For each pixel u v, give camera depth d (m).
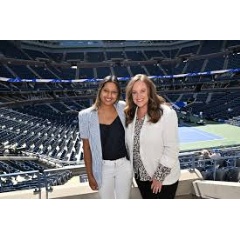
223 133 17.27
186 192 3.27
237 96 24.08
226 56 28.17
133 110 2.27
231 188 3.03
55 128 17.44
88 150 2.48
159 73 30.92
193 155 3.63
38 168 9.70
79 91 26.08
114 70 30.92
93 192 3.11
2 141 13.45
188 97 26.39
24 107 22.59
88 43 31.20
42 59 28.06
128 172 2.50
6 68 25.41
